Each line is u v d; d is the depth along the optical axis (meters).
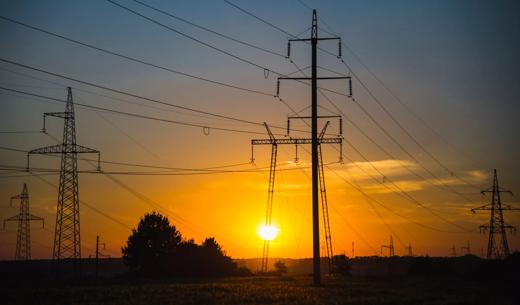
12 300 52.19
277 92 66.69
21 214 110.69
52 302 50.44
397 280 101.31
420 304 54.16
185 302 50.31
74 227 86.06
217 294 58.38
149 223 131.25
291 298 55.44
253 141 81.00
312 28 66.94
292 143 77.00
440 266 134.00
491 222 118.50
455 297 61.94
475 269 123.50
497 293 70.81
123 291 61.50
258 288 67.25
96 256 115.44
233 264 132.62
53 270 110.56
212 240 133.62
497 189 118.81
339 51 65.88
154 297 55.00
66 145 83.19
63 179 84.25
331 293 61.72
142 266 129.50
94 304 48.38
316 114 65.88
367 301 54.34
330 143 73.88
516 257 111.06
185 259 127.81
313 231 66.62
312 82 66.25
